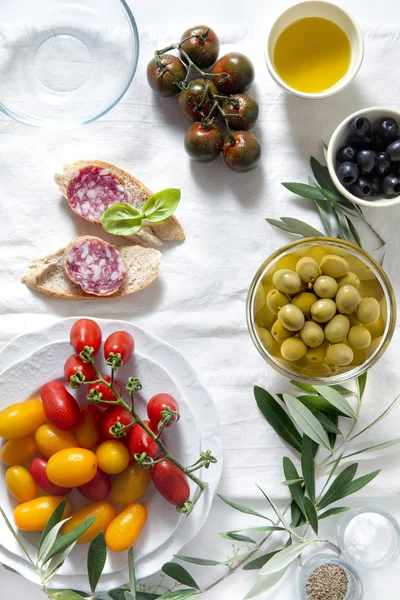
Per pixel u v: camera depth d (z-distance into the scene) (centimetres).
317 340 106
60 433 111
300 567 124
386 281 110
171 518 115
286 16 115
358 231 125
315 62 118
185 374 117
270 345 114
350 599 121
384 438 123
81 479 106
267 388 123
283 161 125
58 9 122
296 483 114
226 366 123
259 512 123
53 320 123
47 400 108
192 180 124
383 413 122
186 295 124
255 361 123
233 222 124
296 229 120
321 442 113
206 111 116
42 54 124
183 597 111
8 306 122
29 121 123
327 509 125
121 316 123
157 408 108
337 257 107
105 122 124
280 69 118
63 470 106
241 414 123
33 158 123
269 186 125
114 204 116
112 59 123
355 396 123
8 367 114
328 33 117
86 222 123
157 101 124
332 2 115
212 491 116
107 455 108
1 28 123
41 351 114
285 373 114
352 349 109
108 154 124
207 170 124
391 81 124
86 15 122
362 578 126
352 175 113
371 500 125
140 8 123
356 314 107
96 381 101
